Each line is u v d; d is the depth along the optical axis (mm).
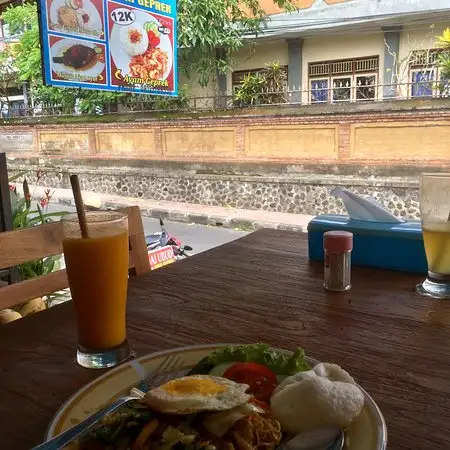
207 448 499
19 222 2533
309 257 1476
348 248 1184
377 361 833
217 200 8359
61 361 865
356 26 9188
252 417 540
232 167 8188
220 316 1047
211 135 8383
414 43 9039
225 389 558
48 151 10625
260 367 669
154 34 7422
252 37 10133
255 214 7469
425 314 1038
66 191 9898
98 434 538
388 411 681
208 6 9648
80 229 825
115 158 9586
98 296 816
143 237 1637
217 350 729
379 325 985
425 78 8828
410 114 6465
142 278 1322
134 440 522
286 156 7652
